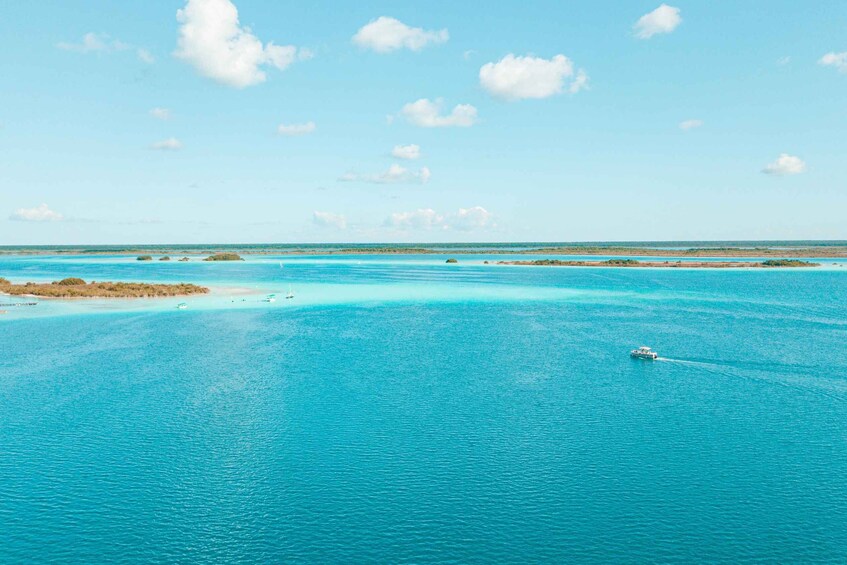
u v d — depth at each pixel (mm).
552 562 28266
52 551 29328
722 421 45625
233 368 61781
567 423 45219
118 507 33188
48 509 33000
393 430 43719
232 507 33094
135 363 63906
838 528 30859
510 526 31109
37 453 39844
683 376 58812
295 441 41719
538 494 34281
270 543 29891
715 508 32750
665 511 32438
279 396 51812
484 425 44719
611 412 47750
